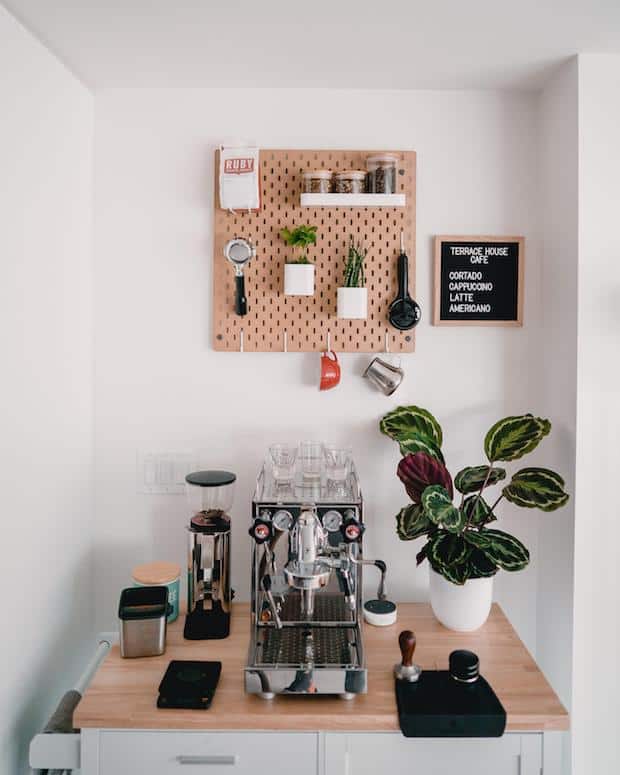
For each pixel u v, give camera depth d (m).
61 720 1.77
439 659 1.91
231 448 2.33
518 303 2.29
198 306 2.30
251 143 2.27
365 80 2.19
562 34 1.84
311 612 1.83
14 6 1.66
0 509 1.67
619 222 2.01
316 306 2.28
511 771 1.70
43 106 1.88
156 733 1.67
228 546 2.06
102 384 2.32
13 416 1.73
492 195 2.29
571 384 2.07
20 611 1.79
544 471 2.03
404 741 1.69
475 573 2.00
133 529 2.35
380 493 2.34
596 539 2.04
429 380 2.32
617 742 2.07
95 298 2.30
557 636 2.16
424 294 2.31
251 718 1.66
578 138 2.00
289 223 2.27
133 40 1.87
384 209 2.27
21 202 1.75
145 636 1.91
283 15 1.72
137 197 2.29
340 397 2.32
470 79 2.18
